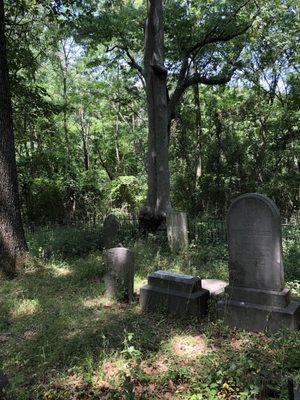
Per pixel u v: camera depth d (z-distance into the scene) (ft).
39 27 62.18
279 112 72.23
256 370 14.32
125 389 13.43
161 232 44.14
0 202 29.50
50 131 80.79
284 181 68.69
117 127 96.48
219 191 72.02
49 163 75.00
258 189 69.31
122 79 85.30
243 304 18.86
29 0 51.24
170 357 16.07
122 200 78.48
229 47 58.39
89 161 100.89
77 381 14.55
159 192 46.37
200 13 52.90
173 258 33.94
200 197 73.87
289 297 18.83
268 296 18.51
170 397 13.47
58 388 14.14
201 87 84.64
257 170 72.43
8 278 28.63
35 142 90.33
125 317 20.65
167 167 46.78
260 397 13.08
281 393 12.67
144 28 48.67
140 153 99.09
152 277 21.98
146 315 21.15
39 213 67.62
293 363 14.83
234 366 14.14
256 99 73.61
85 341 17.24
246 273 19.21
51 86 83.10
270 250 18.49
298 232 38.83
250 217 18.90
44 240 40.24
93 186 79.10
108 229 37.55
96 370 15.05
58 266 31.09
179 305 20.68
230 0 51.24
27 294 24.45
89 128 94.38
